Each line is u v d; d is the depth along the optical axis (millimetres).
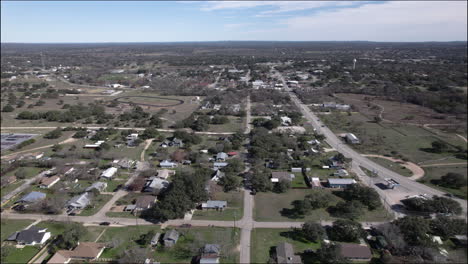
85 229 66812
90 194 82500
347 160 103000
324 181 92625
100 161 108938
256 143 116750
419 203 74750
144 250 60125
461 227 63938
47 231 69188
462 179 86062
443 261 56062
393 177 94812
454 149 116688
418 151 116125
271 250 61875
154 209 73125
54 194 85312
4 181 90188
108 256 60406
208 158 109875
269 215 74938
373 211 76000
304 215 74938
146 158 111688
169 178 95000
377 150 117625
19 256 60969
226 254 60438
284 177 92812
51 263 56844
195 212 76250
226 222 71938
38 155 112562
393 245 59969
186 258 59875
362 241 63906
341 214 74812
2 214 76062
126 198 83312
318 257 59188
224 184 88000
